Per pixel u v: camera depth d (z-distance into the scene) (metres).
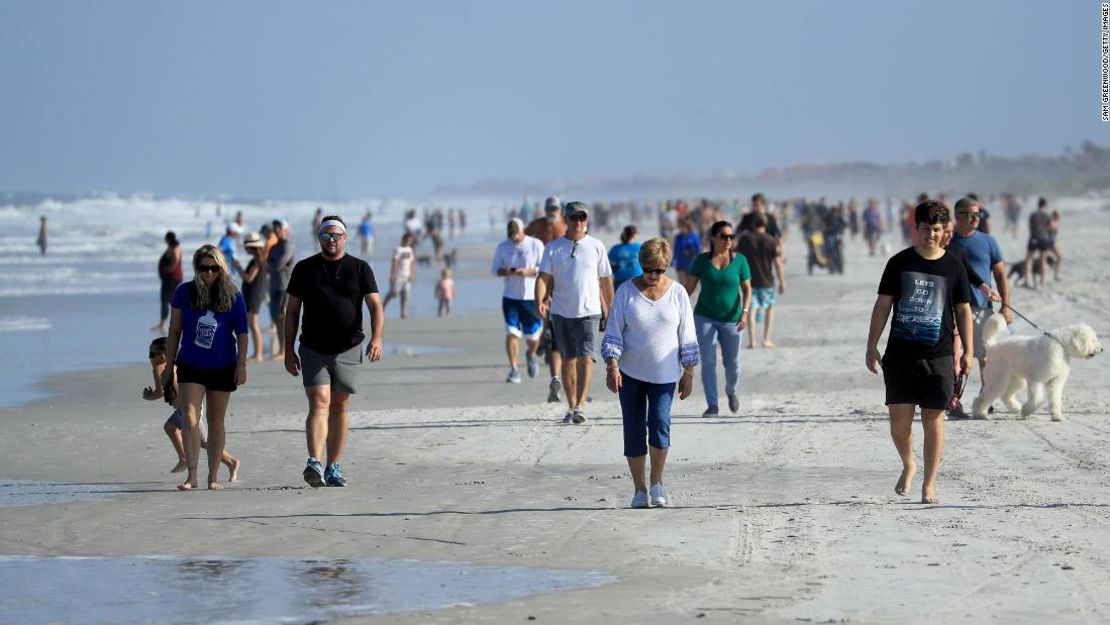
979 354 47.22
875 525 31.14
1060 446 41.62
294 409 55.72
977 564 27.25
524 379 64.62
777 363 66.88
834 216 147.62
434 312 111.25
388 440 47.09
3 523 33.50
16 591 26.73
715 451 43.06
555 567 28.11
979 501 33.66
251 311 75.00
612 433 47.12
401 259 104.00
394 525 32.66
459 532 31.69
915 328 32.38
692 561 28.31
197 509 35.16
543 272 49.16
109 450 46.47
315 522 33.16
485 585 26.73
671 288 33.47
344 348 38.34
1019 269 114.44
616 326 33.25
